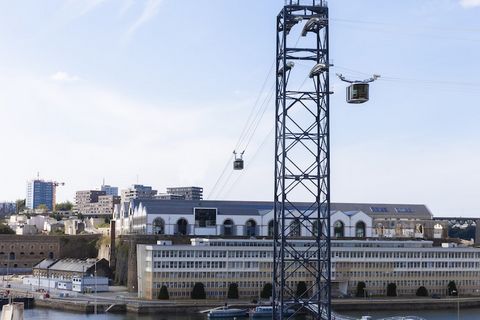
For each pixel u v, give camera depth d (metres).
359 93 112.69
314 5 129.75
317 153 128.62
